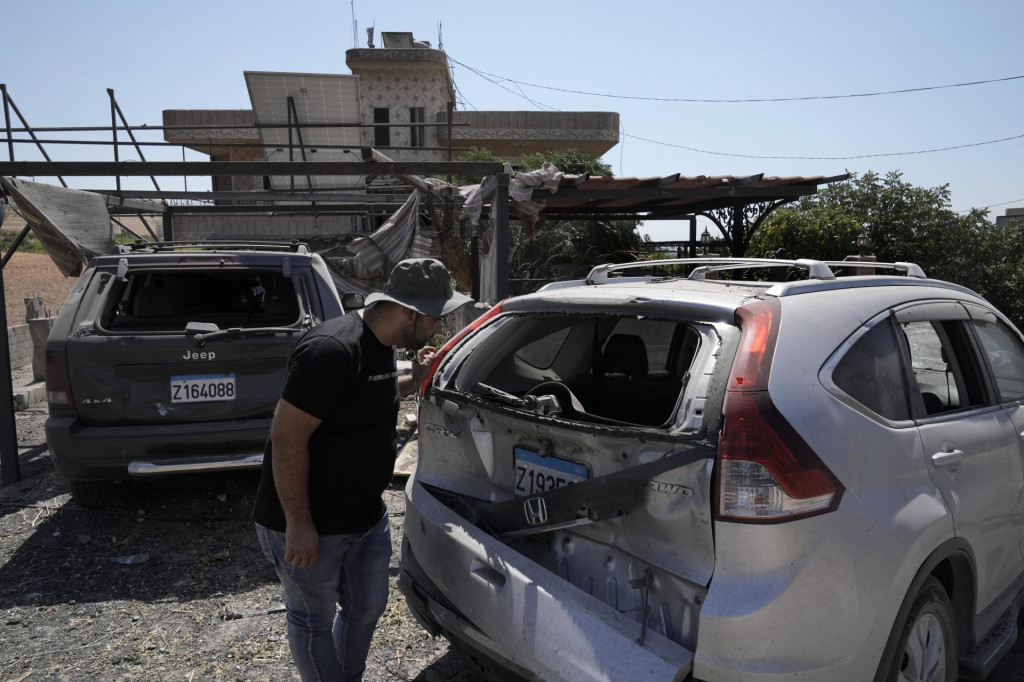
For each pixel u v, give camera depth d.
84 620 3.70
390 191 10.27
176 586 4.06
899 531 2.20
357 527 2.51
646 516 2.19
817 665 2.01
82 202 7.50
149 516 5.07
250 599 3.92
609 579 2.36
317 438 2.40
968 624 2.73
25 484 5.88
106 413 4.55
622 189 9.14
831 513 2.04
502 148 23.28
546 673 2.17
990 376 3.09
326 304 5.09
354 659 2.75
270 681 3.17
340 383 2.33
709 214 12.48
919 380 2.73
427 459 3.10
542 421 2.42
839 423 2.15
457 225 8.80
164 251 5.76
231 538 4.71
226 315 5.73
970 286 14.37
